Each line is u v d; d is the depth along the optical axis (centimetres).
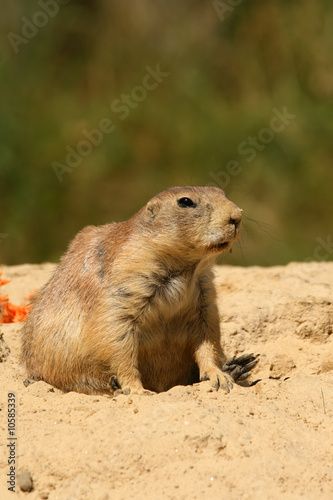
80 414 1047
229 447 948
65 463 941
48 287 1282
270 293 1596
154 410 1004
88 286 1195
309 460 950
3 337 1406
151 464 927
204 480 905
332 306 1491
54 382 1231
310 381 1182
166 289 1180
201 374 1204
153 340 1215
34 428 1007
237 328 1457
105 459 935
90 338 1171
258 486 897
